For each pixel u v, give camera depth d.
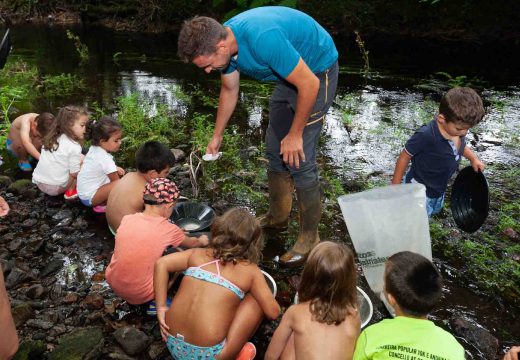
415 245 2.70
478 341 2.69
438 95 6.74
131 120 5.40
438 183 3.23
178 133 5.36
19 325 2.74
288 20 2.75
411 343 2.00
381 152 5.01
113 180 3.78
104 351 2.60
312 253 2.24
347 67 8.13
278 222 3.69
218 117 3.41
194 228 3.50
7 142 4.59
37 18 11.76
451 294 3.07
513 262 3.31
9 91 6.08
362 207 2.66
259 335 2.73
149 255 2.69
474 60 8.69
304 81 2.64
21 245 3.47
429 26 10.26
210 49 2.54
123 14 11.44
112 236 3.64
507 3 9.73
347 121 5.65
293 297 3.05
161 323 2.42
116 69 7.89
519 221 3.81
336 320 2.17
